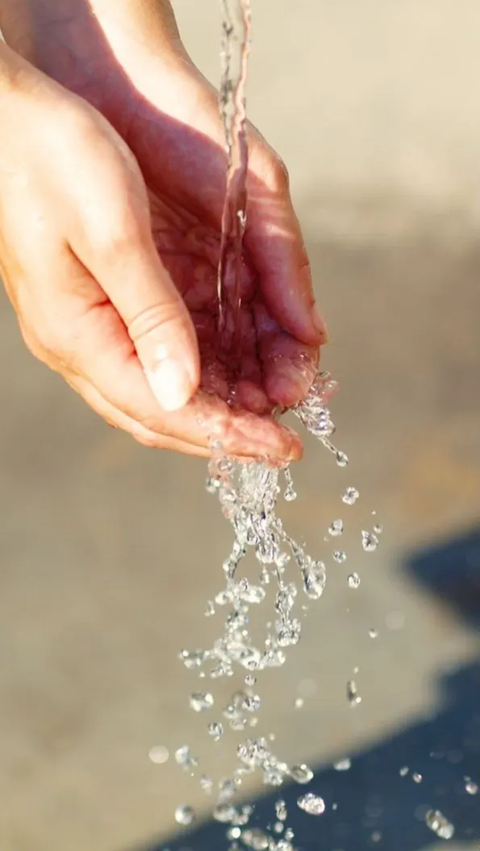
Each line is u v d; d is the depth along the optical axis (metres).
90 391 0.76
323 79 2.57
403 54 2.70
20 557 1.18
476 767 0.98
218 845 0.94
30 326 0.75
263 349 0.78
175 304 0.72
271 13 2.95
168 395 0.72
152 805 0.96
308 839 0.94
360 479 1.29
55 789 0.98
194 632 1.08
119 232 0.72
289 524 1.21
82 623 1.10
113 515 1.24
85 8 0.82
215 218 0.80
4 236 0.74
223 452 0.74
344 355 1.56
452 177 2.11
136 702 1.03
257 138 0.79
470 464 1.32
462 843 0.94
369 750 1.00
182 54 0.82
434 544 1.18
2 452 1.36
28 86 0.74
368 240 1.90
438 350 1.57
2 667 1.06
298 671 1.05
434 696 1.03
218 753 1.00
